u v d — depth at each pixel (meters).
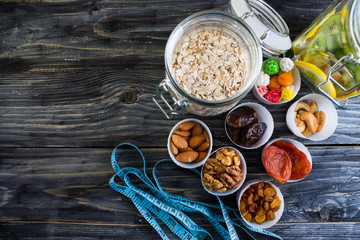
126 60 0.48
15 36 0.49
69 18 0.49
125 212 0.48
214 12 0.36
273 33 0.41
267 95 0.46
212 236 0.48
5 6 0.49
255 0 0.44
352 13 0.37
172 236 0.49
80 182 0.48
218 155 0.44
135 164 0.48
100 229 0.48
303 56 0.45
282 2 0.49
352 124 0.48
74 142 0.48
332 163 0.49
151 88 0.48
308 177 0.49
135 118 0.48
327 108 0.46
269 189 0.45
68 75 0.49
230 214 0.48
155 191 0.48
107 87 0.48
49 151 0.49
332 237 0.48
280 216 0.45
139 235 0.48
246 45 0.39
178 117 0.48
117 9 0.48
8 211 0.48
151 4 0.48
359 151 0.48
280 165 0.45
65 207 0.48
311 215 0.48
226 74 0.39
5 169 0.49
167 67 0.36
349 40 0.38
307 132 0.47
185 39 0.40
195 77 0.39
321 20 0.42
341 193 0.48
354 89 0.42
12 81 0.49
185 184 0.48
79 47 0.49
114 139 0.48
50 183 0.49
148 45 0.48
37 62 0.49
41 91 0.49
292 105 0.46
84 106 0.48
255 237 0.49
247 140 0.45
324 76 0.43
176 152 0.45
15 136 0.49
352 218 0.48
